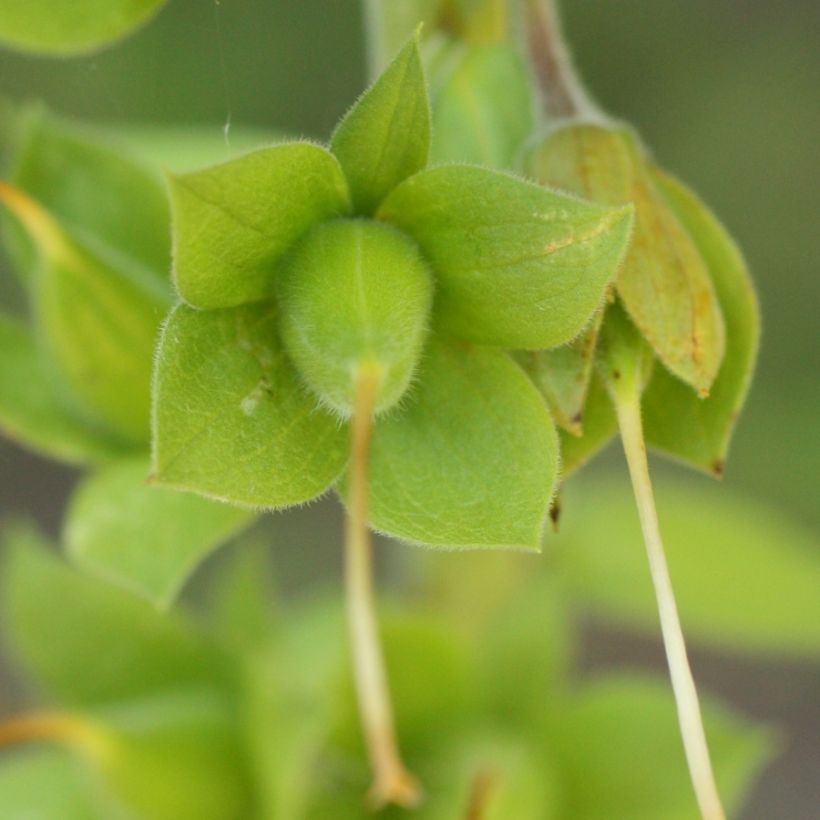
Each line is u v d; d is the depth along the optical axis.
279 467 0.22
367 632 0.23
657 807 0.27
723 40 0.49
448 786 0.27
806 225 0.48
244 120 0.45
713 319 0.23
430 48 0.25
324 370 0.22
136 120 0.43
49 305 0.25
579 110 0.24
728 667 0.52
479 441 0.23
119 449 0.25
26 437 0.25
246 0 0.45
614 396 0.23
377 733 0.23
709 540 0.29
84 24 0.24
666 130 0.49
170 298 0.25
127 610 0.27
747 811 0.51
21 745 0.28
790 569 0.29
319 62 0.46
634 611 0.29
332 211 0.22
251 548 0.27
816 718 0.52
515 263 0.22
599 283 0.22
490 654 0.27
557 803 0.27
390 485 0.23
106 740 0.26
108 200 0.25
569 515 0.29
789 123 0.48
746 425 0.45
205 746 0.26
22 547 0.27
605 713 0.27
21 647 0.27
